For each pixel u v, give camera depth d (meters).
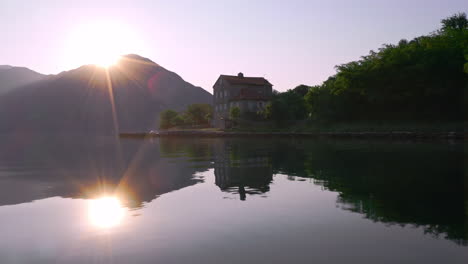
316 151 21.44
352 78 45.34
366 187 8.86
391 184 9.16
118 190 9.77
